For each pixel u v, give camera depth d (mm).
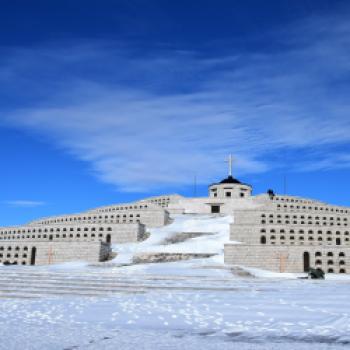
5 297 29781
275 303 25094
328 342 15758
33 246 68062
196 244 69500
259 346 15172
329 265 60438
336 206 94188
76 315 22203
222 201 104000
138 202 103750
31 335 17375
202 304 25141
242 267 55875
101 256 64875
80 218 92250
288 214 81875
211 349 14758
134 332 17969
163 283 34281
